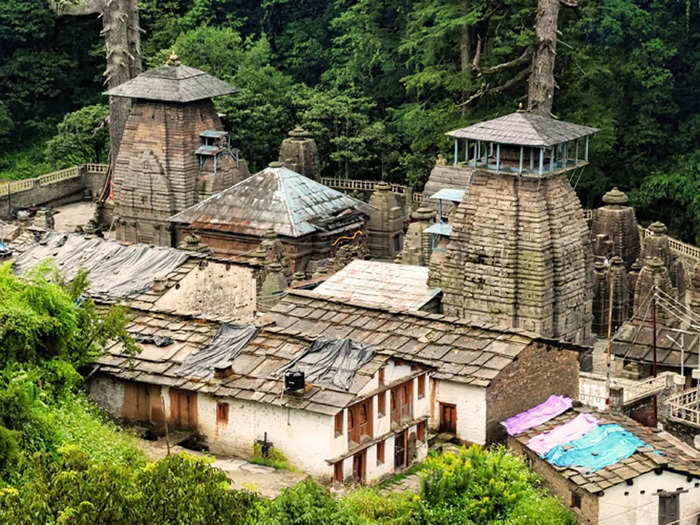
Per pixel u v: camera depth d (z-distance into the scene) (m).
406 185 129.00
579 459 61.97
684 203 120.44
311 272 101.50
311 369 63.06
